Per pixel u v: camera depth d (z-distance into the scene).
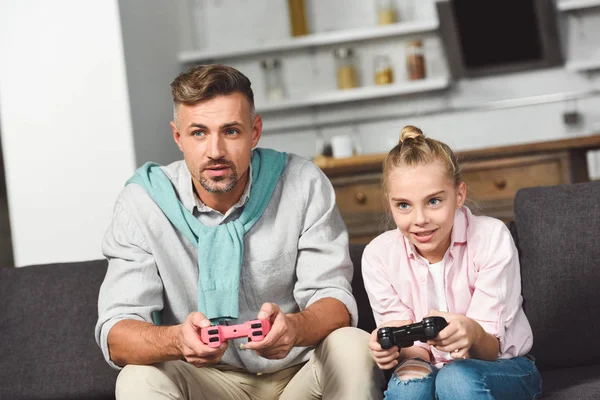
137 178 1.85
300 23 4.72
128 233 1.79
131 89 3.61
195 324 1.52
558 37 4.48
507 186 3.62
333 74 4.79
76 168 3.58
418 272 1.71
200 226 1.79
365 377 1.59
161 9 4.29
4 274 2.12
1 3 3.59
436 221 1.60
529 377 1.60
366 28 4.70
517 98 4.61
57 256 3.59
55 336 2.01
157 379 1.58
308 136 4.84
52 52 3.57
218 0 4.86
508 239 1.67
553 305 1.82
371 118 4.75
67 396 1.97
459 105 4.68
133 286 1.74
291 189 1.85
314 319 1.64
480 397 1.46
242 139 1.71
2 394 1.99
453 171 1.62
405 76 4.73
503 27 4.49
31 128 3.59
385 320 1.75
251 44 4.65
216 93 1.67
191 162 1.71
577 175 3.63
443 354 1.68
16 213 3.62
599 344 1.79
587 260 1.82
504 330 1.63
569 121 4.48
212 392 1.75
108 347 1.68
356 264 1.99
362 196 3.82
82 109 3.57
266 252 1.80
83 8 3.56
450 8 4.52
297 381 1.74
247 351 1.76
